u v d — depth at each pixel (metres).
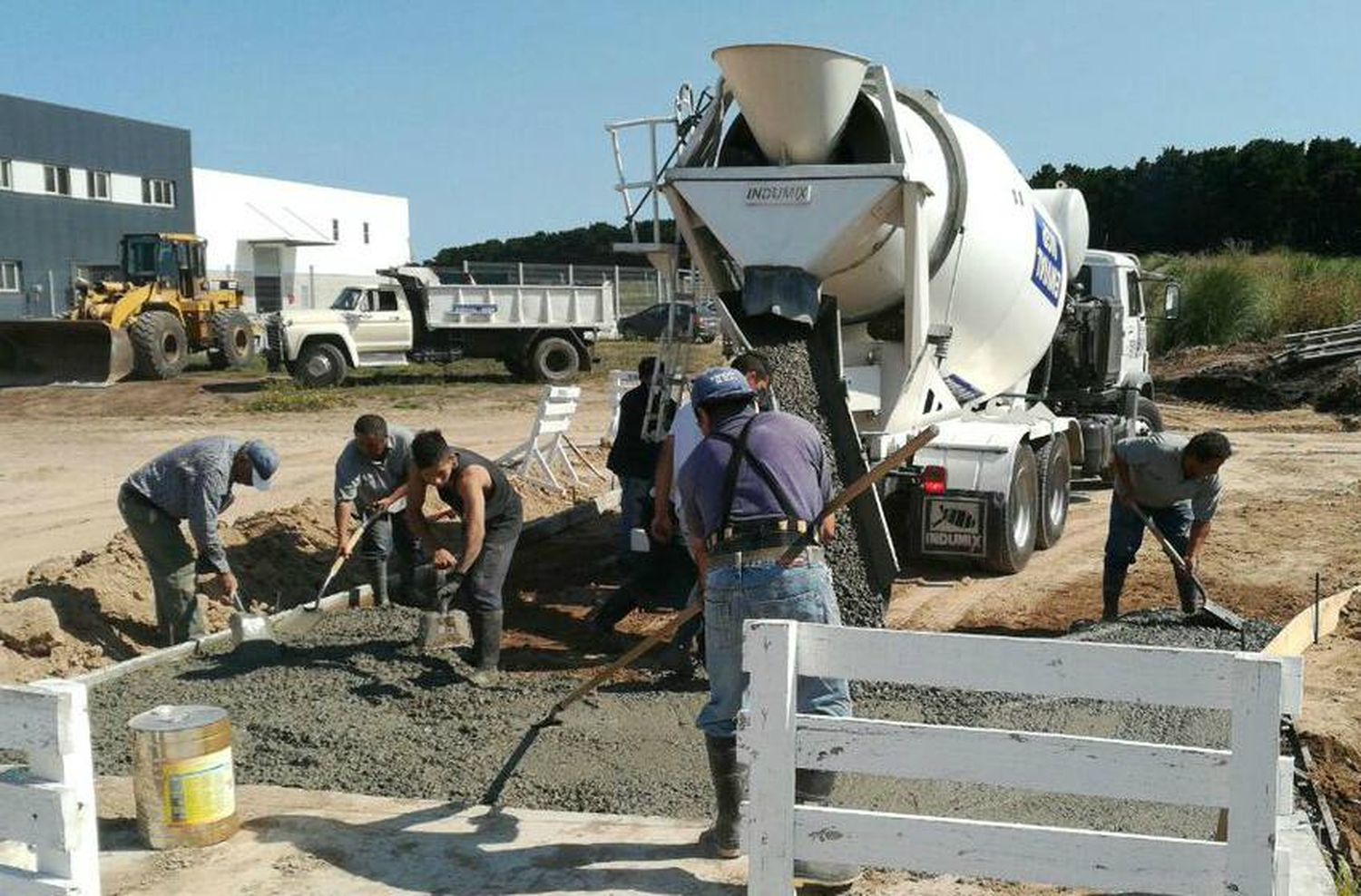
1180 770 3.41
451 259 82.19
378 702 6.36
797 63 7.14
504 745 5.76
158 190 42.34
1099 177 63.62
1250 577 9.59
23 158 36.91
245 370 28.28
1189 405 23.86
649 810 5.00
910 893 4.16
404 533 8.66
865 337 8.69
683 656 6.84
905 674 3.62
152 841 4.53
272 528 9.53
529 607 8.89
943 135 8.50
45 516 12.76
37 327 24.31
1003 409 10.91
